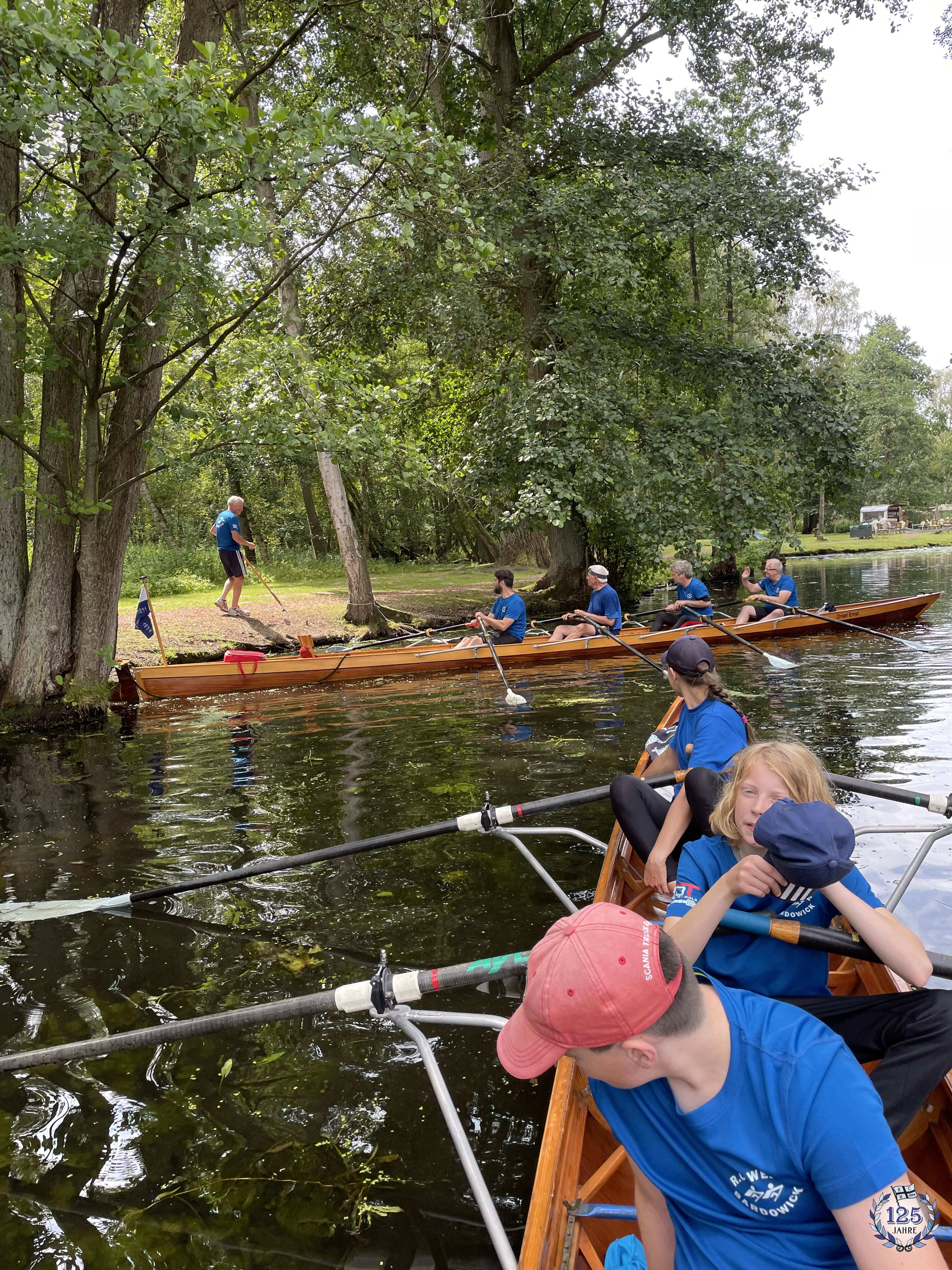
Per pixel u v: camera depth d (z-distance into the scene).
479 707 9.71
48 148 7.75
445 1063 3.24
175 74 8.23
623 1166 2.40
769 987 2.30
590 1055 1.35
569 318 16.84
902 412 60.75
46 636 9.89
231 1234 2.46
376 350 19.03
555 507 15.38
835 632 13.94
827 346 18.56
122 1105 3.05
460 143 9.71
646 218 16.03
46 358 8.77
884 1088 2.04
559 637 13.27
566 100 17.27
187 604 17.00
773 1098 1.35
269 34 13.17
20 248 7.86
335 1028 3.52
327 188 13.38
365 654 12.05
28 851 5.68
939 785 5.89
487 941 4.13
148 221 8.12
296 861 4.70
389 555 35.34
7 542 9.87
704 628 13.24
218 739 8.83
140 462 10.38
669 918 2.29
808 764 2.11
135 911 4.71
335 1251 2.39
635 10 17.92
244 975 3.94
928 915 4.15
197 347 11.03
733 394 18.73
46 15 6.98
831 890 2.02
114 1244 2.43
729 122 21.47
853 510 61.78
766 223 17.00
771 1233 1.43
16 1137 2.89
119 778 7.44
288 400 10.32
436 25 15.19
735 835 2.21
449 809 6.02
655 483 16.48
